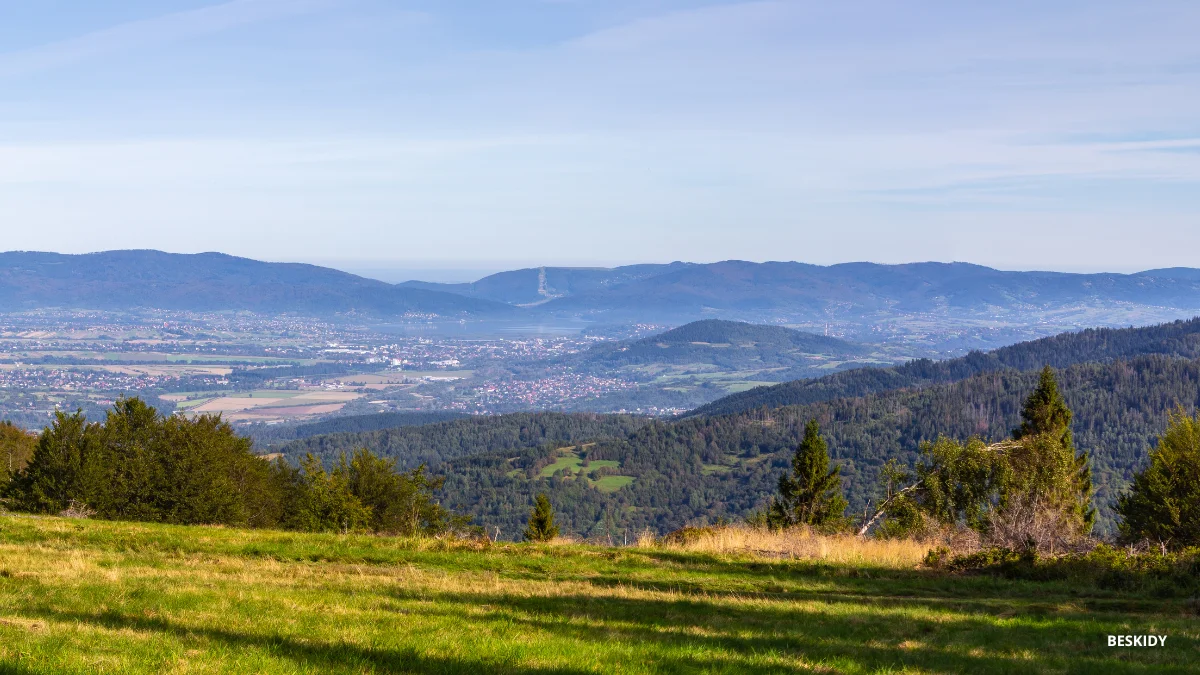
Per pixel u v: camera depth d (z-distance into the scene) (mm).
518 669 7289
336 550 16016
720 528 20766
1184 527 20500
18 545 14922
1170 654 9070
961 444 26312
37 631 7867
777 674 7531
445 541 17344
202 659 7195
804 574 15164
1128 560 14711
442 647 8000
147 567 13086
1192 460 20672
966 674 8039
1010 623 10727
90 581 11117
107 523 18609
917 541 19922
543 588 12484
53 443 26797
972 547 17578
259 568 13430
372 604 10336
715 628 9891
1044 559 15289
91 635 7844
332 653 7613
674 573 14906
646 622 10141
